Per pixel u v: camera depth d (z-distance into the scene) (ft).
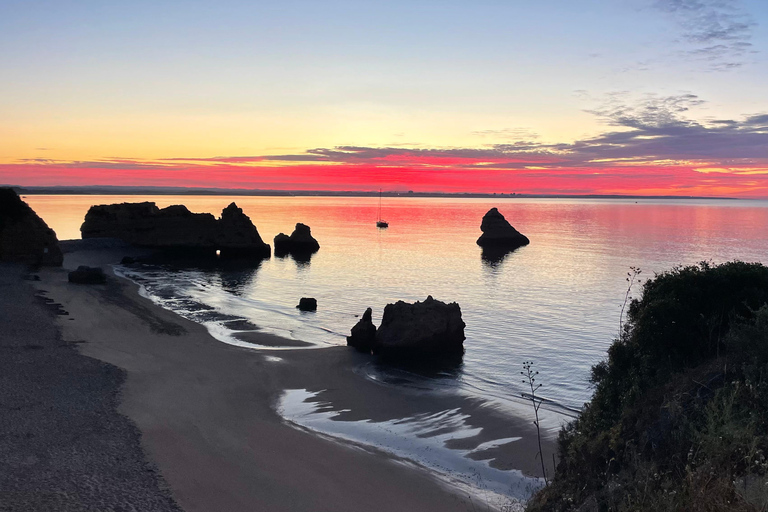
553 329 168.86
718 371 43.80
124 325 148.36
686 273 62.44
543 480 69.67
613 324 175.94
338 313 191.83
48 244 253.44
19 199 254.27
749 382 38.60
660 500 30.81
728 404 37.04
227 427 83.41
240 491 62.69
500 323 177.37
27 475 60.80
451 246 474.49
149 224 370.73
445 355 136.77
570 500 38.93
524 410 97.86
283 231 640.17
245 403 96.27
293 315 185.68
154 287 234.38
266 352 131.85
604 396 57.31
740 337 45.55
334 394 104.73
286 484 65.46
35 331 131.44
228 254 371.15
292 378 113.29
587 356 138.62
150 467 66.39
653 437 40.16
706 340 56.13
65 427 75.92
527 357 136.98
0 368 99.76
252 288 246.27
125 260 313.53
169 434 77.87
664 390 45.65
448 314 140.56
